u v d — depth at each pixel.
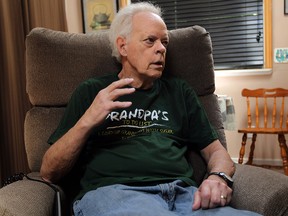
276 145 3.23
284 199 0.89
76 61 1.33
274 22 3.19
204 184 0.93
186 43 1.35
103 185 1.04
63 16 2.76
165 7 3.54
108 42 1.37
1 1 2.00
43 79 1.32
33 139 1.29
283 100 3.00
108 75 1.26
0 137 2.02
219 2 3.38
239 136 3.35
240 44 3.37
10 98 2.06
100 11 3.42
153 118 1.17
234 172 1.07
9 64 2.05
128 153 1.08
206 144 1.21
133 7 1.21
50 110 1.33
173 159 1.10
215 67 3.48
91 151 1.13
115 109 1.07
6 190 0.96
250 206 0.92
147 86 1.20
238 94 3.34
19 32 2.19
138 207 0.87
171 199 1.00
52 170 1.07
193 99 1.24
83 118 1.02
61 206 1.04
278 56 3.21
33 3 2.32
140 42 1.13
